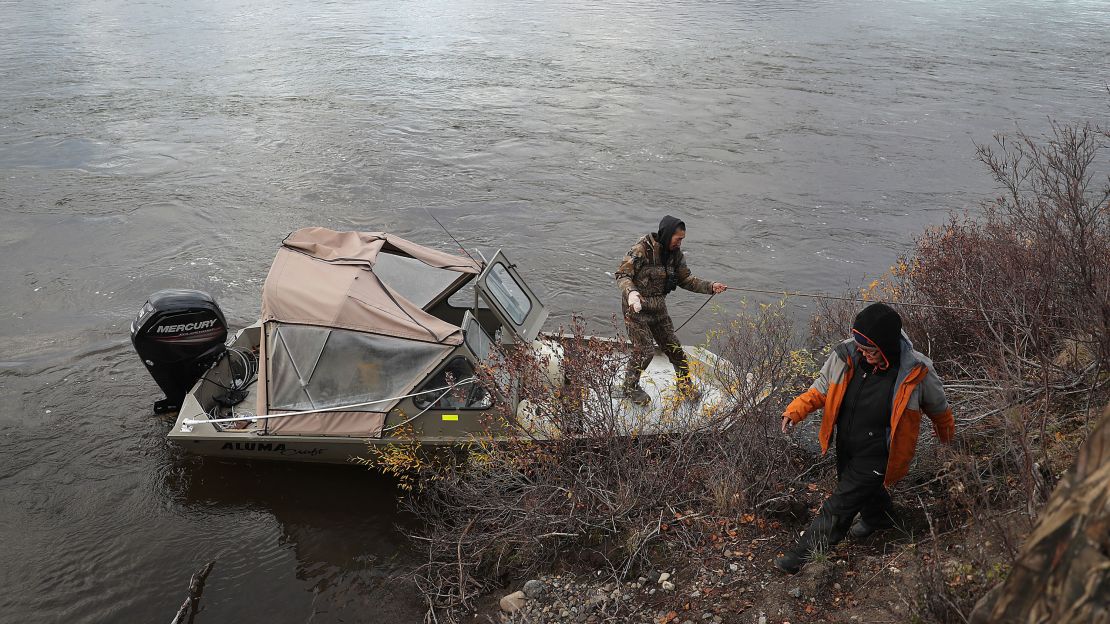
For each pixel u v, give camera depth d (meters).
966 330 6.70
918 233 13.34
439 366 6.35
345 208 14.45
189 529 6.31
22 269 11.52
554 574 5.39
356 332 6.40
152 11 38.56
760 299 10.88
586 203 14.89
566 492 5.74
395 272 7.60
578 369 5.98
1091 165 16.05
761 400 6.13
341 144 18.12
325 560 5.97
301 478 6.80
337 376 6.49
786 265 12.13
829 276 11.74
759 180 16.16
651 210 14.56
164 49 28.95
